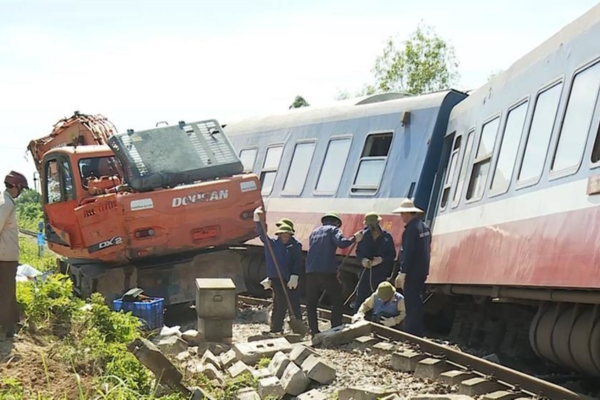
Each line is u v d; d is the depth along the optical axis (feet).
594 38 26.94
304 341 37.45
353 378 27.96
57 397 24.04
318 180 53.78
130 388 25.58
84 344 29.45
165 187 46.37
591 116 26.16
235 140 68.03
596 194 24.76
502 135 34.83
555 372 31.63
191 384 28.07
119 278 46.65
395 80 151.23
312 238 38.93
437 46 150.00
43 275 48.60
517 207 31.14
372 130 49.47
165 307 49.78
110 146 46.70
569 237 25.99
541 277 27.61
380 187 47.06
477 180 37.42
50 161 50.75
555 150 28.68
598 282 23.59
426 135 44.96
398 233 43.93
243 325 43.75
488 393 24.08
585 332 26.27
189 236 45.91
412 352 29.22
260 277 61.16
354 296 48.52
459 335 40.75
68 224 48.06
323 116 55.77
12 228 29.53
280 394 26.86
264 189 60.80
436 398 23.08
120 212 44.45
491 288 33.42
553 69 30.27
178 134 48.19
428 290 41.16
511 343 35.32
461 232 37.63
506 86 35.50
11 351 27.55
